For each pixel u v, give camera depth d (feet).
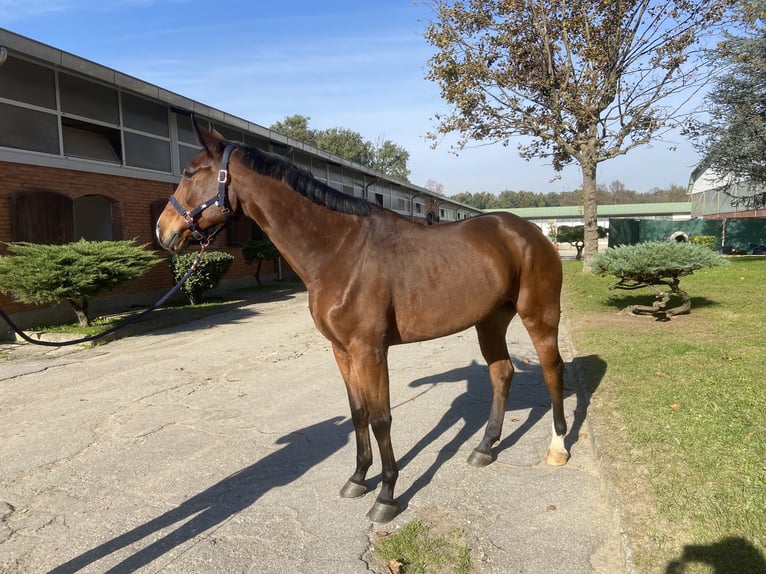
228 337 28.35
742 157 64.23
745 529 7.88
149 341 27.63
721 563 7.22
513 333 27.78
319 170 70.64
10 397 17.81
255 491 10.73
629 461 10.47
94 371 21.29
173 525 9.48
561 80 51.01
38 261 25.71
